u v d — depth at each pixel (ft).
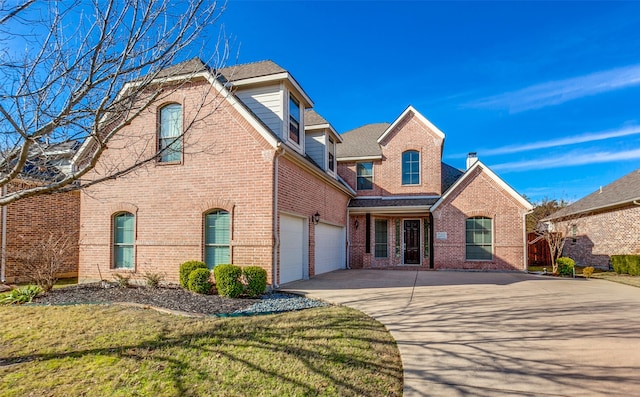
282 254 38.22
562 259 52.37
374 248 64.13
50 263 34.71
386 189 65.77
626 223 60.03
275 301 29.22
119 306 26.45
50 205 48.91
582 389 13.41
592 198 77.05
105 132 24.16
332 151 59.41
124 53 13.60
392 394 13.09
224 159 37.09
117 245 40.81
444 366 15.61
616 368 15.40
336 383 13.91
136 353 16.83
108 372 14.88
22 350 17.56
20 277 43.86
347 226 62.03
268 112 41.75
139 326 21.03
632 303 29.17
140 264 39.14
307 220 44.42
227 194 36.73
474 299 30.40
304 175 43.62
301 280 42.19
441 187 66.28
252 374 14.65
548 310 26.35
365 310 26.09
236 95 43.06
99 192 41.06
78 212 52.44
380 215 65.00
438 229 58.08
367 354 16.92
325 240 52.24
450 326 21.89
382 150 66.64
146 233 39.19
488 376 14.60
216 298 30.09
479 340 19.19
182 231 37.96
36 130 13.32
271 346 17.72
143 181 39.60
